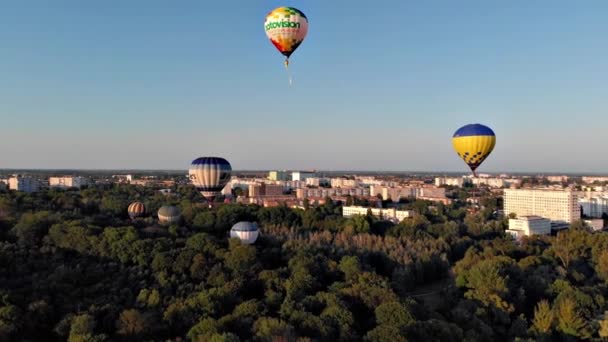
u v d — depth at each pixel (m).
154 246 114.81
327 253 132.75
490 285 104.69
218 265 108.44
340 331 80.06
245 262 110.31
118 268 106.88
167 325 83.44
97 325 83.06
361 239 158.50
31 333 81.19
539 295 109.50
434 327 80.94
